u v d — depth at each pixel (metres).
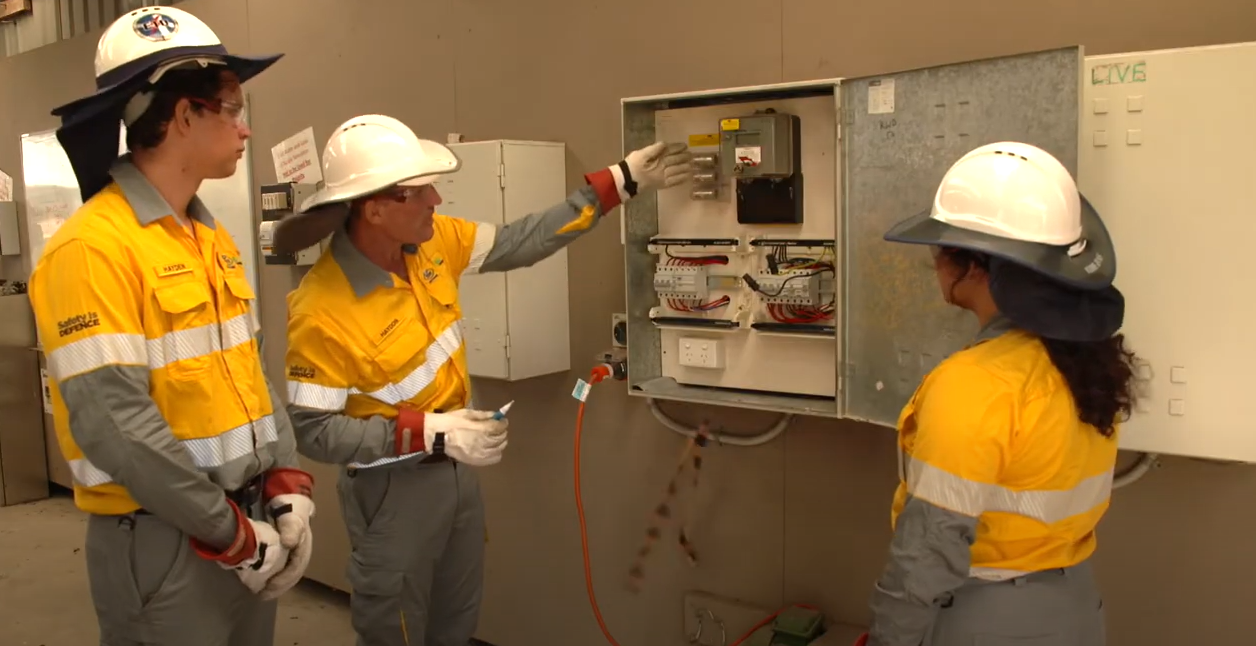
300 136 3.42
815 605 2.31
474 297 2.63
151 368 1.54
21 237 4.85
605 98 2.55
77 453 1.57
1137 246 1.70
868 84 1.92
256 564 1.60
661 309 2.35
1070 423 1.31
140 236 1.53
